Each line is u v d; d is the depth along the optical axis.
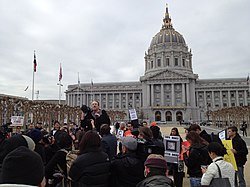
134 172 5.17
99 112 9.45
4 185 2.55
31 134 6.72
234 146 8.77
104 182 5.14
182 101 124.38
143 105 129.38
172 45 139.62
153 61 142.50
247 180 11.55
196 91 132.25
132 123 13.43
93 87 143.38
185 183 11.09
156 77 127.50
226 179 5.21
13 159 2.77
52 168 6.06
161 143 7.64
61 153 6.19
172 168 8.30
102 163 5.23
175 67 136.50
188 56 143.50
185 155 7.79
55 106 42.31
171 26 154.25
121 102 140.62
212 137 9.20
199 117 125.56
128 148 5.41
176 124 107.50
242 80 129.50
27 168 2.78
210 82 132.25
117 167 5.22
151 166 4.02
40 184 3.09
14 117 20.36
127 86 140.25
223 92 131.38
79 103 141.50
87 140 5.42
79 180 5.07
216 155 5.95
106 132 7.52
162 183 3.62
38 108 35.34
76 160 5.19
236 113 57.56
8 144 4.68
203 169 6.51
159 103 127.62
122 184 5.18
